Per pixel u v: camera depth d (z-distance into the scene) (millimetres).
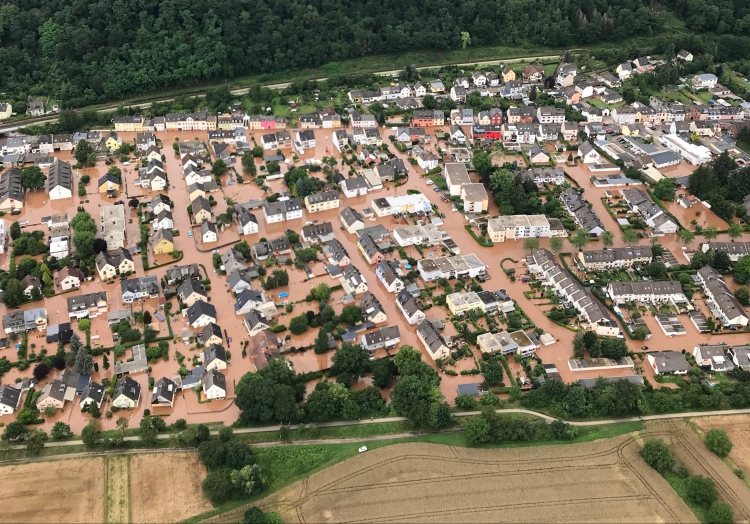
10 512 156375
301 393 187500
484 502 159000
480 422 173000
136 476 165625
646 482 164250
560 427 175625
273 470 167875
